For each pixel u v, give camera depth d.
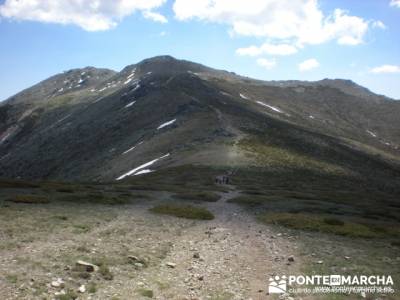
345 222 40.94
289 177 90.81
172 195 56.53
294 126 173.62
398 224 45.16
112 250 23.86
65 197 44.84
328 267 23.95
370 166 139.25
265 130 137.88
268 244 29.81
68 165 168.25
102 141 172.75
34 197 41.38
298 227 37.12
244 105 197.38
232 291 19.11
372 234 35.56
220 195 60.06
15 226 27.16
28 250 21.81
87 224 30.86
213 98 185.88
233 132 123.69
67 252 22.17
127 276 19.64
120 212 38.94
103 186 65.31
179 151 110.25
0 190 47.66
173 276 20.64
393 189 113.56
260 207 49.56
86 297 16.44
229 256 25.73
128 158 123.94
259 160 98.75
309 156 121.12
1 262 19.30
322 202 59.25
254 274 22.17
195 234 32.09
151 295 17.41
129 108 195.00
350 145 175.25
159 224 34.56
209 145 110.62
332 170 110.50
